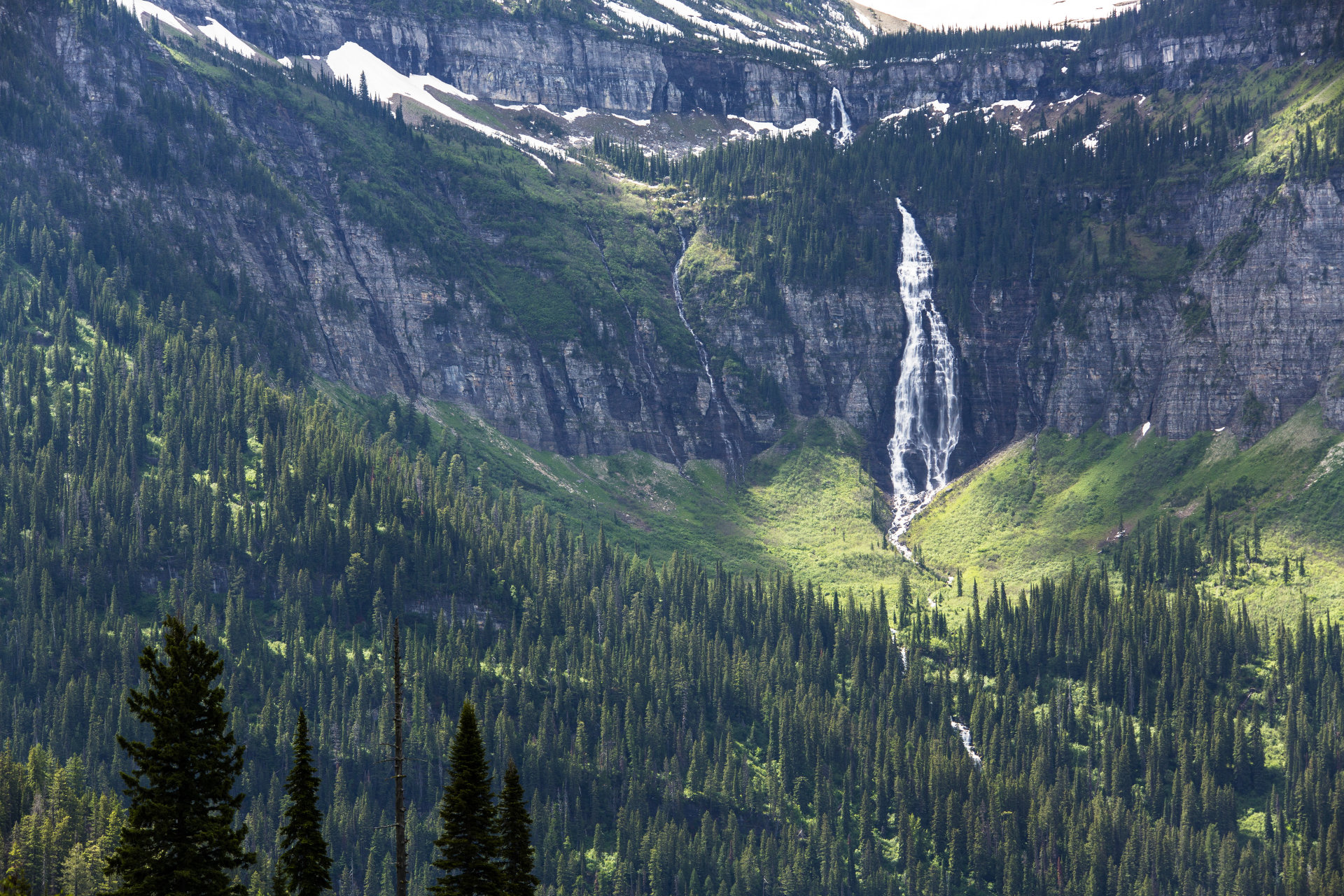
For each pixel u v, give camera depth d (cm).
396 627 10538
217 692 9975
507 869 10844
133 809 9688
